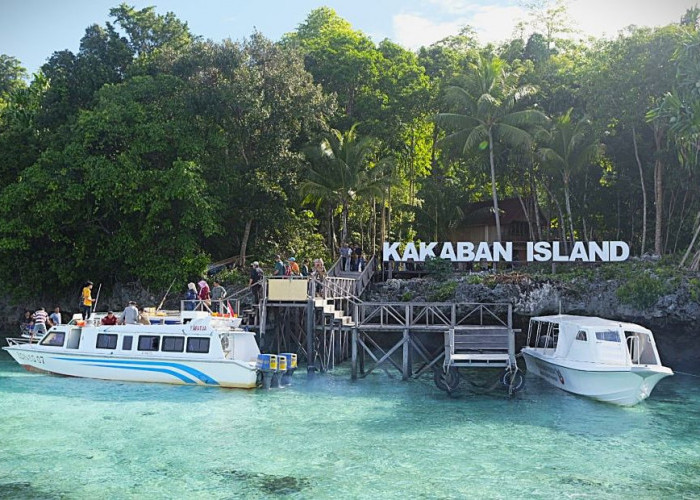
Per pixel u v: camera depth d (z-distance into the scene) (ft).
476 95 130.82
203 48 125.80
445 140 131.23
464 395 76.18
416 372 83.66
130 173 114.11
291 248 134.41
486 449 55.21
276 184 126.21
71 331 85.35
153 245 122.01
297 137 133.59
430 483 46.91
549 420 65.31
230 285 117.60
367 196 130.00
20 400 71.36
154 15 151.23
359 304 84.23
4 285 130.93
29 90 148.05
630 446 56.59
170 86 122.62
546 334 93.20
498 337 77.66
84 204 120.06
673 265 104.99
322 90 144.46
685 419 66.33
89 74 133.39
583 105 134.10
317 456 52.85
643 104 120.98
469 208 154.40
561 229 136.26
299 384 81.46
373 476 48.26
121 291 128.06
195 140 120.37
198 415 65.57
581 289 100.63
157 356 79.51
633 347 77.51
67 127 123.85
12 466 50.14
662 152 121.19
